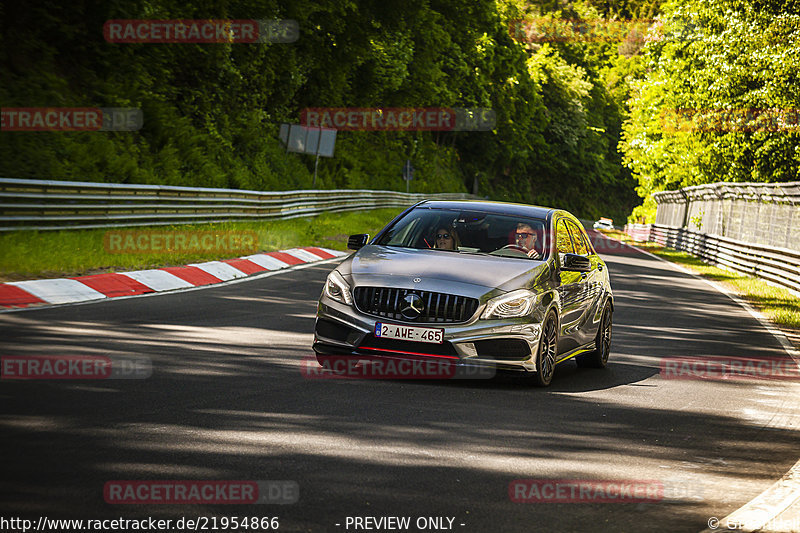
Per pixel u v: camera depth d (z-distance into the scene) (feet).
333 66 351.46
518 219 71.05
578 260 67.26
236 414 48.42
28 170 148.87
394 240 69.62
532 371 61.98
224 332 77.30
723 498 39.88
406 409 52.95
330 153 324.80
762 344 100.27
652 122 451.53
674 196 402.72
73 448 39.55
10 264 96.53
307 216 249.14
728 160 359.25
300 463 39.99
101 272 104.78
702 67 374.02
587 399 61.52
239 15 279.49
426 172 523.70
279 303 100.83
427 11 373.81
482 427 50.01
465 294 60.23
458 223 70.08
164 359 62.75
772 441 52.65
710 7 362.53
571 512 36.32
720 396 66.64
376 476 38.99
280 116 326.85
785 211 193.16
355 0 341.62
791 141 342.85
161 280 108.37
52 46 188.96
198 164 225.56
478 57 582.76
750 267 210.59
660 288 166.40
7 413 44.96
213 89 271.08
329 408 51.62
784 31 341.82
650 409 59.62
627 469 43.93
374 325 60.29
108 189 137.18
